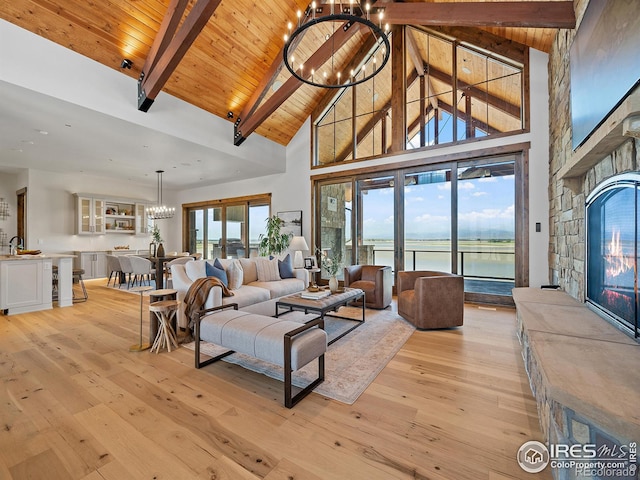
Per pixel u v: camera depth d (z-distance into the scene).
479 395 2.13
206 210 9.30
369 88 6.17
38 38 3.25
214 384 2.31
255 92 5.28
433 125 5.40
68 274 4.95
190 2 3.94
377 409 1.97
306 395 2.14
